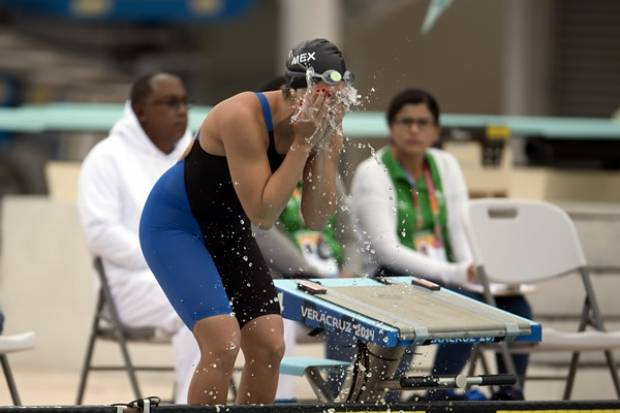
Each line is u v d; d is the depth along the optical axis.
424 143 20.28
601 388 24.06
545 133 30.94
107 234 19.55
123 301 19.45
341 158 19.16
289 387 18.33
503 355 18.20
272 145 13.82
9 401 17.47
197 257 14.12
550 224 19.61
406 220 20.27
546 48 49.78
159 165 20.52
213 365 13.64
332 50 13.18
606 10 49.81
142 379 25.33
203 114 28.56
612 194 31.36
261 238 18.67
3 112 30.97
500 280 19.31
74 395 22.59
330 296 14.27
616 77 49.84
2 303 26.94
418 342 12.59
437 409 12.59
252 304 14.27
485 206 19.44
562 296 23.73
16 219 26.88
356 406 12.45
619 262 24.23
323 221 14.45
